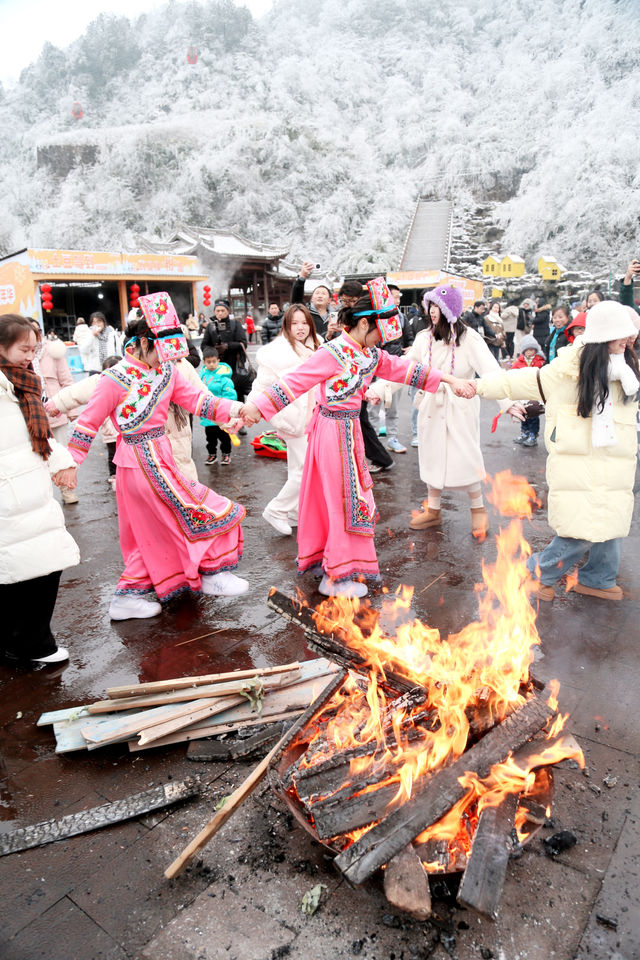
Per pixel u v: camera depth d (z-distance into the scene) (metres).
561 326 8.92
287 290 42.09
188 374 5.61
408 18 135.88
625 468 3.61
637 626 3.73
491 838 1.89
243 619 3.94
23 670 3.49
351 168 84.06
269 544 5.15
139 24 142.25
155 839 2.33
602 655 3.42
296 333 5.07
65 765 2.74
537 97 91.75
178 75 119.38
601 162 62.84
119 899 2.10
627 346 3.62
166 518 3.92
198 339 21.17
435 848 1.99
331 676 3.08
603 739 2.77
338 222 75.19
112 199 79.19
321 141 86.75
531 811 2.11
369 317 3.80
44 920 2.03
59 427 7.16
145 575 4.02
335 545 4.02
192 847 2.12
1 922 2.03
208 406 3.95
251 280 40.81
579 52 100.81
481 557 4.77
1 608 3.44
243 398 8.83
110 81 128.25
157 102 117.00
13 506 3.15
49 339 6.96
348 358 3.84
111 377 3.78
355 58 120.44
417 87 117.12
